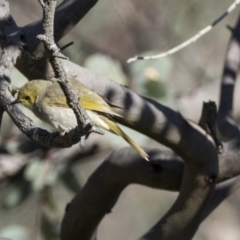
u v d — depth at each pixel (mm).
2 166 12289
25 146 12500
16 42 7590
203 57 15742
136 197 17766
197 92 13469
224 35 16844
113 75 11266
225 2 16250
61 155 12117
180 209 8430
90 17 15898
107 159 8797
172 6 16062
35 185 11758
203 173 8156
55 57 5477
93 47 15289
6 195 12492
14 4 16656
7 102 6793
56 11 7941
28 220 15914
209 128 8203
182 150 8094
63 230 9500
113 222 17828
